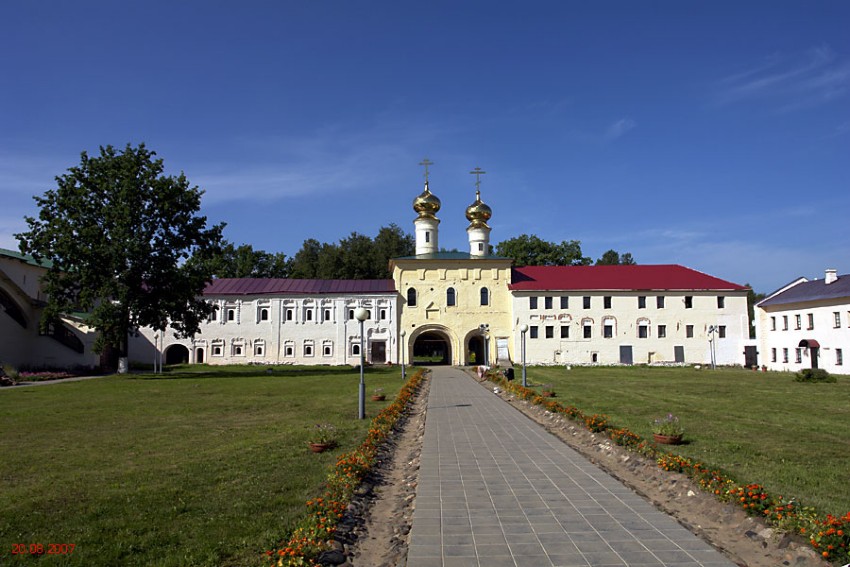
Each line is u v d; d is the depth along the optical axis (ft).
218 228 158.20
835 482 36.35
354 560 24.75
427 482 36.68
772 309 188.96
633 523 28.35
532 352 208.44
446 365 212.23
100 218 143.02
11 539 26.03
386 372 162.09
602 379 132.87
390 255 299.17
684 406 77.41
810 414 69.36
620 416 66.95
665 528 27.58
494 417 67.41
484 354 209.36
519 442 50.88
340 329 211.61
